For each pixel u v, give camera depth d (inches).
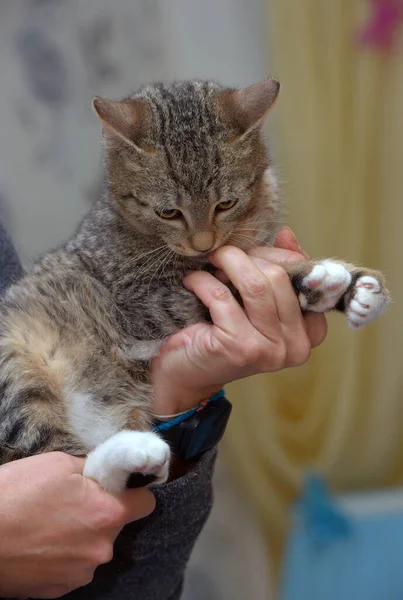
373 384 33.4
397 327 32.8
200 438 20.0
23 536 17.9
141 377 21.3
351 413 33.1
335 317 32.4
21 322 21.7
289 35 30.2
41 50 31.4
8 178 32.1
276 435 32.9
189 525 20.0
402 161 31.2
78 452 20.5
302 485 33.1
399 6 29.8
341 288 20.1
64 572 18.2
